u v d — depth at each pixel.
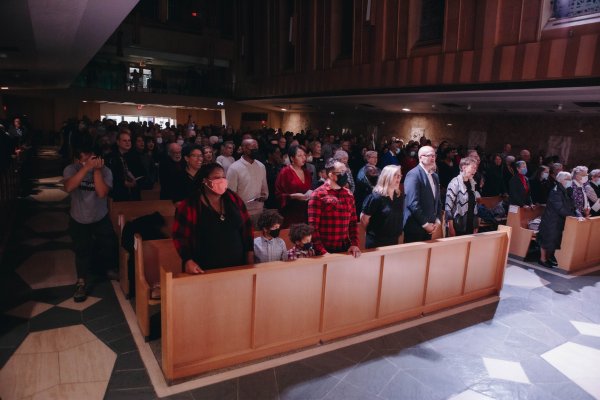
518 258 6.74
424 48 13.20
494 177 8.21
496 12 11.06
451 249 4.56
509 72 10.90
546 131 12.30
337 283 3.76
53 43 6.84
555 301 5.06
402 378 3.35
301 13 18.47
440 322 4.36
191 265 3.08
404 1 13.59
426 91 12.92
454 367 3.56
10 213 6.98
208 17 23.77
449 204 5.05
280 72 20.38
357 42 15.59
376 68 14.85
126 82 20.59
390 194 4.14
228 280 3.22
